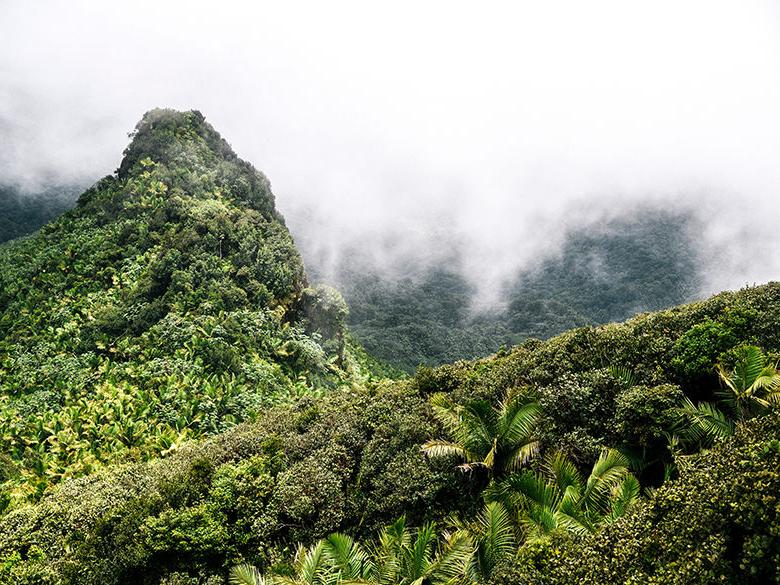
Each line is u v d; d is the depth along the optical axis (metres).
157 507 16.66
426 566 9.85
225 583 14.37
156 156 72.44
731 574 6.48
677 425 11.48
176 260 52.22
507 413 13.04
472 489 13.45
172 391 37.00
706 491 7.38
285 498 15.72
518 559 8.83
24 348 47.06
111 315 48.56
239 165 82.12
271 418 23.56
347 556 10.79
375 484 15.16
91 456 30.70
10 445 34.22
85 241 61.94
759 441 7.65
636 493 9.80
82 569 15.44
